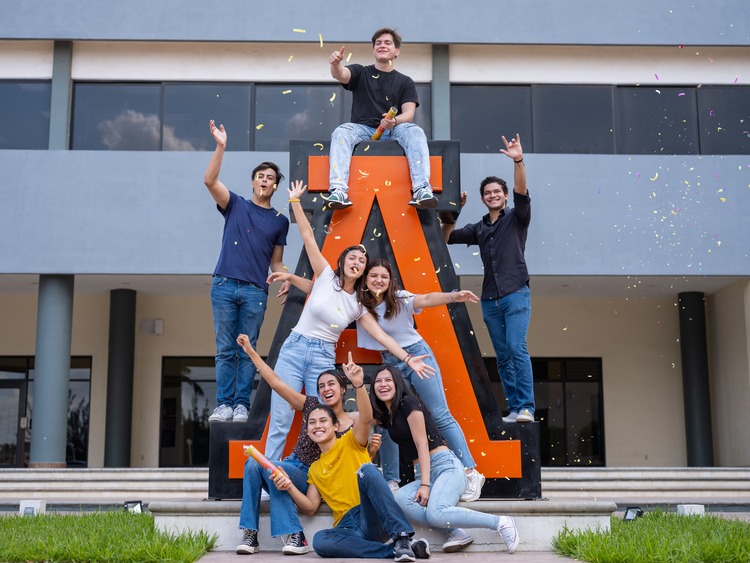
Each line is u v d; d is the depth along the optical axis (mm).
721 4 14195
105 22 14000
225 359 5746
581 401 16328
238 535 5176
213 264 13656
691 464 15516
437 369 5348
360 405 4852
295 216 5695
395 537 4590
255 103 14180
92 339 15945
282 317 5703
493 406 5633
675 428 16188
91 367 15914
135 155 13812
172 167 13828
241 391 5777
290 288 5820
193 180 13812
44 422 13445
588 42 14109
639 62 14391
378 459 6238
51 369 13562
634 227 13789
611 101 14312
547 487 12047
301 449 5082
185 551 4559
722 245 13773
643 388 16297
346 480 4930
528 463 5570
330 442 4996
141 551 4566
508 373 6121
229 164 13828
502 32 14109
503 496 5527
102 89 14203
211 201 13781
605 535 4938
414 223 5844
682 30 14148
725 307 15328
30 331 16000
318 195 5910
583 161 13906
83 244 13594
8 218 13594
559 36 14117
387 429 5074
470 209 13742
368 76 6133
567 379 16391
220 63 14227
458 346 5676
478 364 5672
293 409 5273
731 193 13867
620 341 16406
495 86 14359
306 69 14242
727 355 15297
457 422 5578
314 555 4836
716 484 12281
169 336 16016
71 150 13828
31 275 13984
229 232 5836
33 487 11992
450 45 14344
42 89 14164
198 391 15992
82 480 12086
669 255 13742
